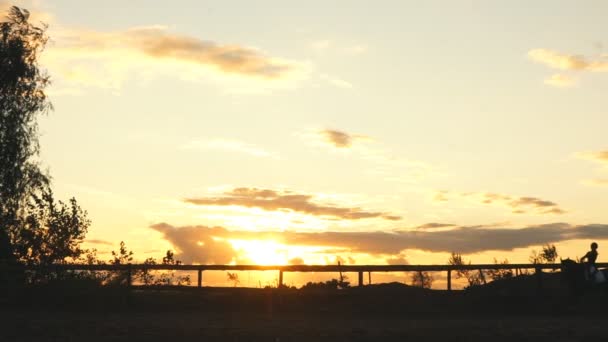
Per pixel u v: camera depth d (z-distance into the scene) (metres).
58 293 24.59
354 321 21.47
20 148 33.00
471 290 25.22
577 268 24.62
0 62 34.50
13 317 21.33
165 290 24.78
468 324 20.62
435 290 25.16
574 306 24.27
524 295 24.80
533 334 18.19
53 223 28.98
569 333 18.34
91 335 17.47
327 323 20.66
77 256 29.06
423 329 19.19
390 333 18.34
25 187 31.70
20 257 28.88
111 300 24.53
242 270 24.95
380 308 23.89
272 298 24.53
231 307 24.47
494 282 25.64
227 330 18.53
